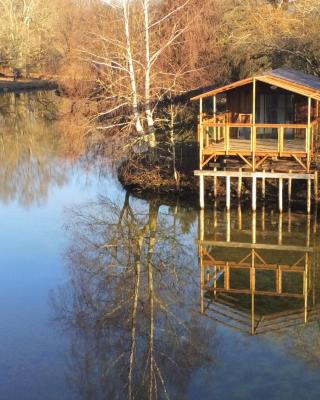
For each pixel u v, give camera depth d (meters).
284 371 12.89
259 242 21.11
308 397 11.91
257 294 17.20
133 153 28.84
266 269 19.16
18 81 78.81
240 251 20.56
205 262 19.91
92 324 15.15
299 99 24.92
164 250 21.12
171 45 32.28
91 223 24.08
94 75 33.59
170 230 23.19
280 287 17.69
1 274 18.72
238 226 22.44
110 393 12.14
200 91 35.50
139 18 31.19
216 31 37.34
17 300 16.72
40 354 13.70
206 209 24.31
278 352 13.65
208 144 24.48
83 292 17.22
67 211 25.61
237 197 24.78
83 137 33.09
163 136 32.84
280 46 35.38
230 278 18.50
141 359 13.35
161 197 26.38
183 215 24.48
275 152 22.22
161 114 33.84
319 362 13.16
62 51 69.12
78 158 33.50
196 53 33.12
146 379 12.59
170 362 13.23
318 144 23.62
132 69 27.47
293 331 14.67
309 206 22.22
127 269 19.28
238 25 37.69
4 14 82.06
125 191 27.97
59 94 54.78
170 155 29.80
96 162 32.78
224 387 12.34
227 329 14.79
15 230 23.20
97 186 29.72
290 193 23.00
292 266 19.28
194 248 21.14
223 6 39.66
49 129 46.16
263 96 25.44
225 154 22.77
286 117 25.34
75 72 34.56
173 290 17.56
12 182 31.00
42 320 15.42
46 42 78.88
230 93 25.92
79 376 12.66
